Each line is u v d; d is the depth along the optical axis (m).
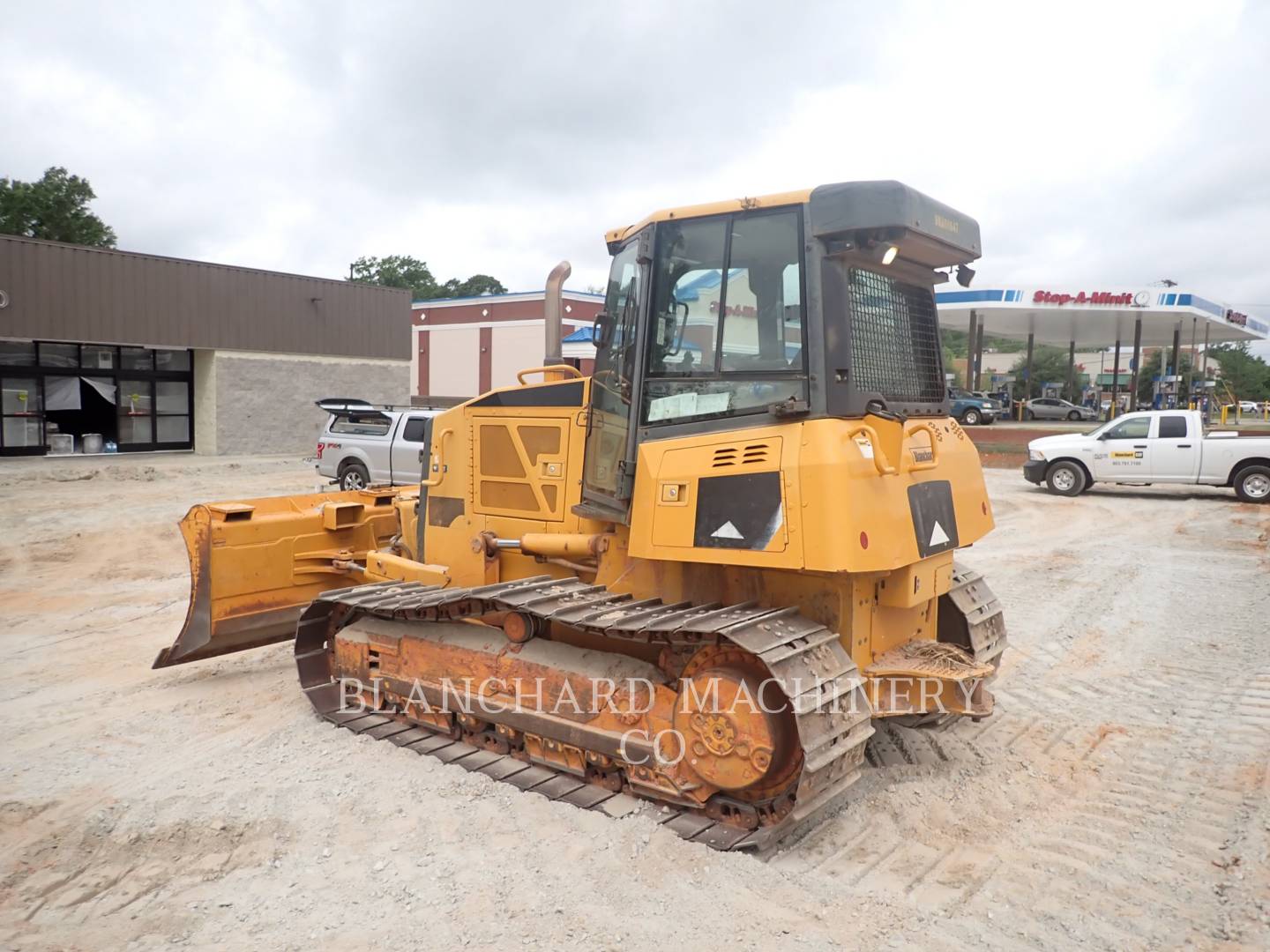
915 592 4.64
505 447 5.83
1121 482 17.95
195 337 23.55
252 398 24.84
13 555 11.70
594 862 4.10
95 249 21.69
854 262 4.49
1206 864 4.10
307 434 26.11
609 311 5.30
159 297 22.86
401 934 3.56
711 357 4.61
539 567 5.69
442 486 6.25
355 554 7.09
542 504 5.63
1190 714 6.15
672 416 4.72
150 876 4.04
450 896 3.84
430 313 44.62
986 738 5.73
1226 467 17.05
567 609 4.61
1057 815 4.64
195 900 3.83
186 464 21.52
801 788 3.91
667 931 3.57
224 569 6.59
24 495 16.17
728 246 4.57
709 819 4.48
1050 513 16.11
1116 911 3.72
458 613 5.42
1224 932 3.54
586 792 4.84
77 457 22.39
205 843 4.33
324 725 5.90
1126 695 6.58
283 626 6.88
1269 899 3.73
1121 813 4.65
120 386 23.59
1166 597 9.73
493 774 5.07
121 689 6.73
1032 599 9.74
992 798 4.83
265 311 24.95
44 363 22.30
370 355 27.52
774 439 4.25
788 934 3.55
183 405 24.86
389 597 5.73
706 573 4.82
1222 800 4.77
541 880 3.96
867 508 4.12
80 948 3.50
